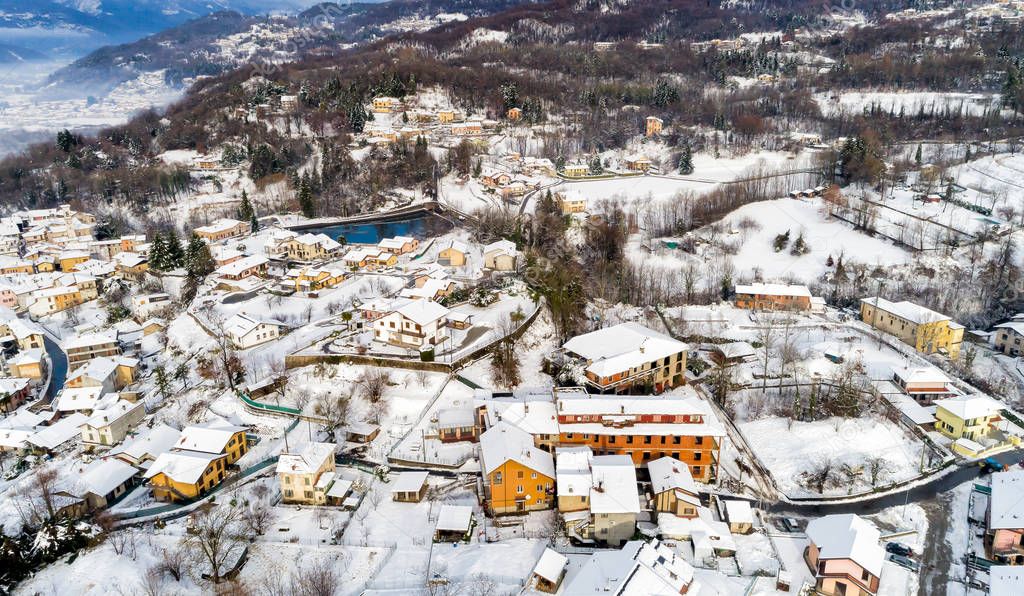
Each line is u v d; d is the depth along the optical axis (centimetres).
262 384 10981
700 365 11612
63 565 7412
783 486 8850
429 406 10425
